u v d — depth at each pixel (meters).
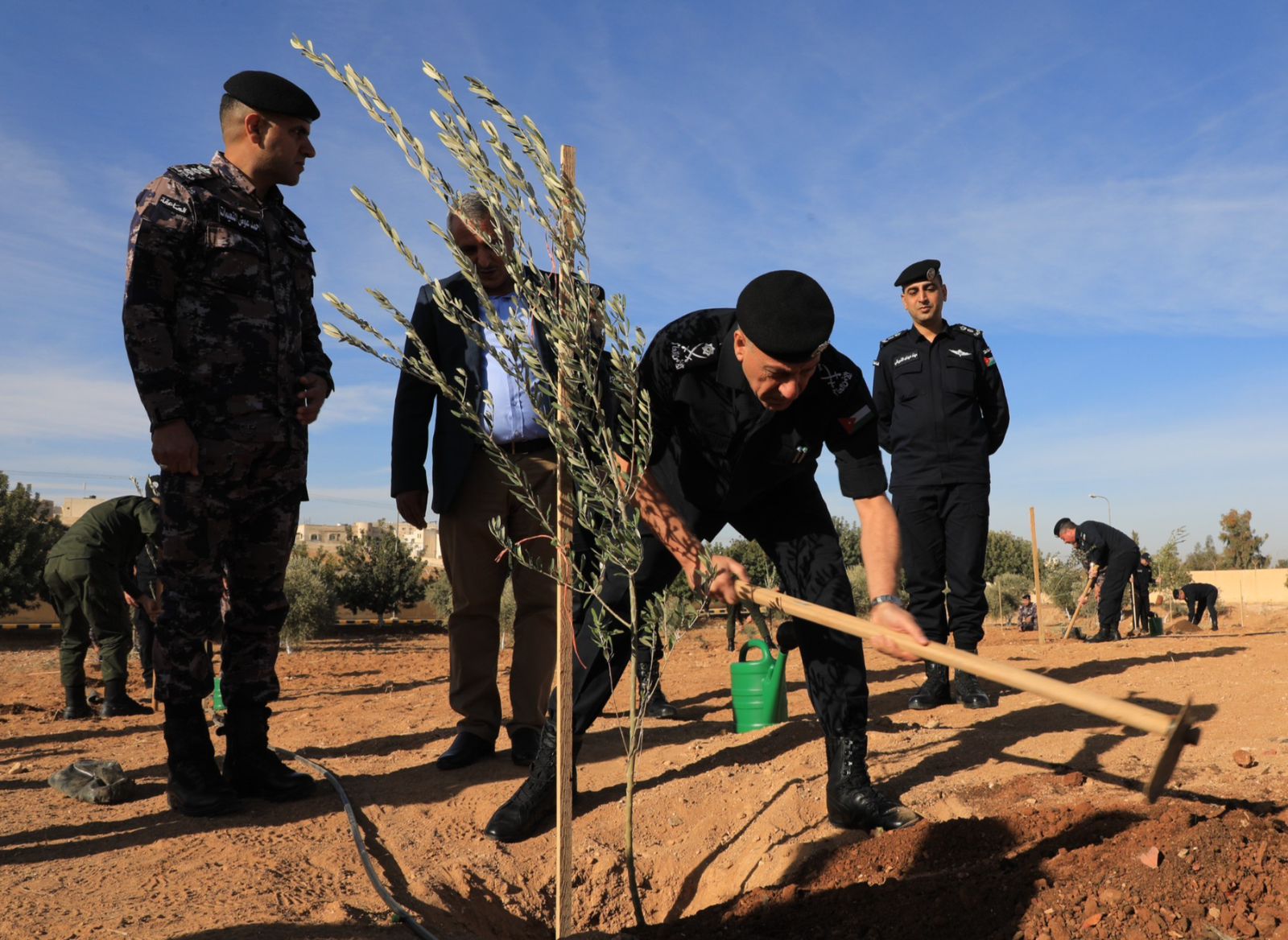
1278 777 3.59
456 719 5.90
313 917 2.59
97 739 6.09
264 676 3.94
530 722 4.43
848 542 26.44
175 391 3.46
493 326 2.41
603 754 4.61
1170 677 6.00
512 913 2.99
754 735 4.68
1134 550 11.41
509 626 14.81
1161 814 3.04
